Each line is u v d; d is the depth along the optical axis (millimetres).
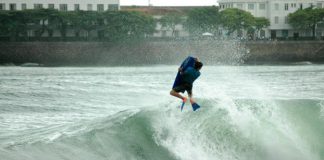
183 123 57406
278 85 146375
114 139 55781
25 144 53062
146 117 58062
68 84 141875
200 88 112500
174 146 55125
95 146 54438
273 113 60781
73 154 52438
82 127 59812
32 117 84750
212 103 60312
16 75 190375
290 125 60375
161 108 59969
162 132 56312
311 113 62656
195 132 56406
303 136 60062
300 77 180500
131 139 55906
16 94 116812
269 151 56906
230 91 113562
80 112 90625
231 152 56188
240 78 167625
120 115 60969
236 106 60375
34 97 112500
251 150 56688
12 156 49844
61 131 59250
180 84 50875
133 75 186750
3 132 65312
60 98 110562
